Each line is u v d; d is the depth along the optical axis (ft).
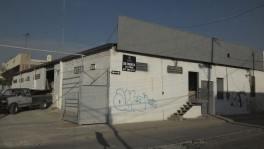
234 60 91.66
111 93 61.00
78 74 76.38
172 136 46.16
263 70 105.29
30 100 83.82
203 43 80.59
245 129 55.98
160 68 70.13
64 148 36.09
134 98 64.64
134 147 36.70
